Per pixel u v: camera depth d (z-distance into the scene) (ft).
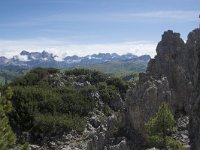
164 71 238.89
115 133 216.74
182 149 168.55
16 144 269.03
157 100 214.07
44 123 286.25
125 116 222.89
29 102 307.99
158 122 166.91
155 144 177.17
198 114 171.53
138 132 211.00
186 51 243.60
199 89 184.96
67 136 279.08
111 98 341.82
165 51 246.47
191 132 181.47
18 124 291.99
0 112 145.18
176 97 223.92
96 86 360.48
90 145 210.38
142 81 238.07
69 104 317.63
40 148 266.16
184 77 230.07
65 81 372.38
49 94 323.78
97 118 304.30
